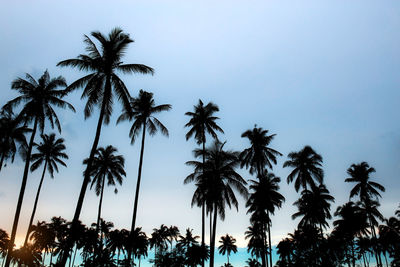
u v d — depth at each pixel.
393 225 58.78
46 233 55.47
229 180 31.56
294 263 52.94
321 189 46.91
